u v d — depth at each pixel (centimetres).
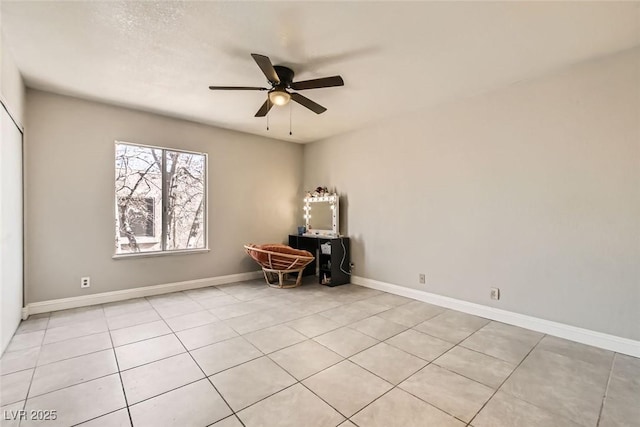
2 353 233
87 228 351
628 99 241
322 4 190
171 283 415
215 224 457
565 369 218
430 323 305
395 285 412
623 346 243
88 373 207
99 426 157
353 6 192
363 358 231
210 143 451
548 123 281
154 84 308
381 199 430
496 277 316
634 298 239
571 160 269
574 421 164
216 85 312
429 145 373
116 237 379
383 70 278
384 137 426
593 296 258
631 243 240
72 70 279
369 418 165
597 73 255
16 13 198
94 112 354
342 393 187
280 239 535
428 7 192
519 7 191
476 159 331
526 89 295
